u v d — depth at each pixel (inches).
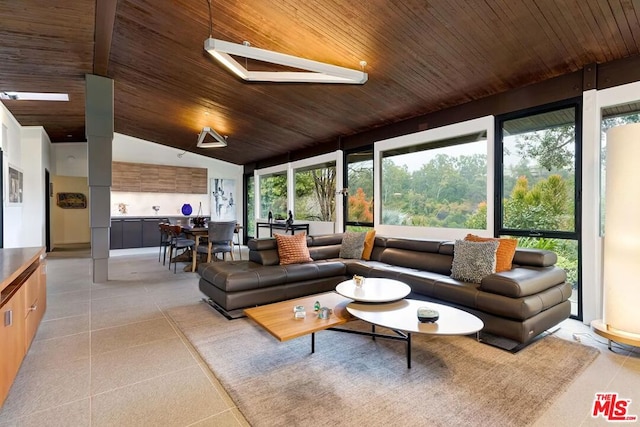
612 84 123.5
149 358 96.6
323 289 156.9
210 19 131.3
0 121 195.5
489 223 161.3
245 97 203.8
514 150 155.5
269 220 320.5
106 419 68.9
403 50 134.6
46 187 307.7
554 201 141.6
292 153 312.5
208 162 362.0
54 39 145.0
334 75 129.9
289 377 86.2
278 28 130.0
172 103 222.7
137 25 140.9
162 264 249.9
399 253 164.1
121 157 309.3
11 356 77.4
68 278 201.6
